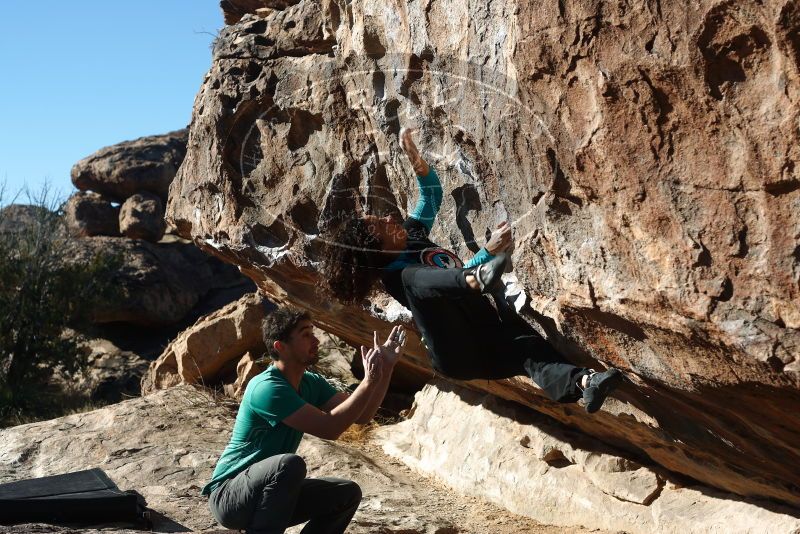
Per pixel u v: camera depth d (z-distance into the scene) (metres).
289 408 4.04
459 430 8.08
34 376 19.55
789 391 3.38
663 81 3.23
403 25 4.79
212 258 26.14
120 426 8.95
